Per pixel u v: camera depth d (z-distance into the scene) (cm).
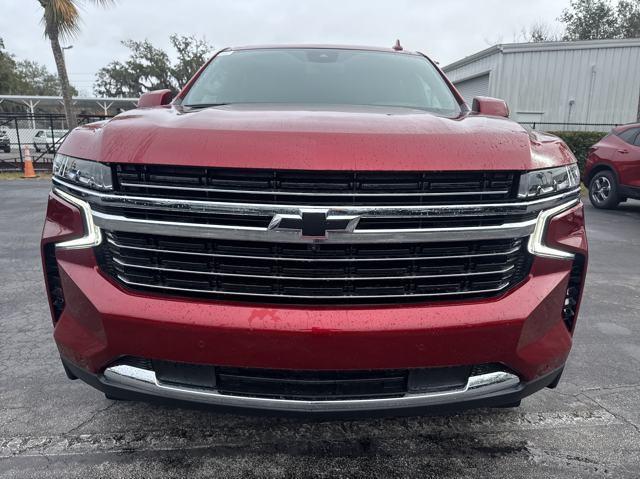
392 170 167
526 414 266
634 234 750
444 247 178
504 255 184
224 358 177
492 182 178
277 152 167
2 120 2364
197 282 180
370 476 216
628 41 1709
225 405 182
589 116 1783
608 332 378
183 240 177
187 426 250
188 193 172
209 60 340
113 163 176
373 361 176
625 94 1744
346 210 168
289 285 176
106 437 240
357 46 356
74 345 193
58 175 198
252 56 333
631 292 474
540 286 190
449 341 178
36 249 612
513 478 216
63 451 229
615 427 255
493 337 182
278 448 235
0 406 266
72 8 1500
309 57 330
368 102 281
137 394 188
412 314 177
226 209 169
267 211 168
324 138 170
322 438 243
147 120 192
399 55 347
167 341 179
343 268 175
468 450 236
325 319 174
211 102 278
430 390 186
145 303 180
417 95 296
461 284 183
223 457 227
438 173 172
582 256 204
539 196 185
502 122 207
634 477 218
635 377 309
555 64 1773
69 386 288
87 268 189
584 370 316
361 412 181
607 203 972
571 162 203
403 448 237
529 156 183
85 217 187
